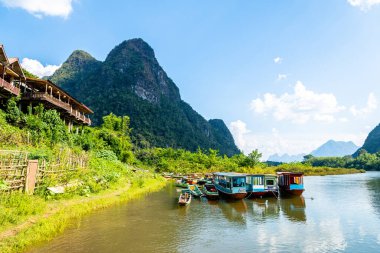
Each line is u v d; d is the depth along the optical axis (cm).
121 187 3572
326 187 5241
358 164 15062
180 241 1748
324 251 1662
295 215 2622
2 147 2575
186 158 9350
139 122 18512
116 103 19038
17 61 3944
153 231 1927
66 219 1944
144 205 2817
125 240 1703
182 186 4594
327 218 2511
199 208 2853
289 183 3788
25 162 2058
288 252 1631
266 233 1998
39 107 3994
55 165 2502
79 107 5812
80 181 2834
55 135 3569
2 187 1752
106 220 2116
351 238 1917
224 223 2248
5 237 1431
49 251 1453
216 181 4188
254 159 8369
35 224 1667
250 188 3634
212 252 1592
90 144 4644
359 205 3192
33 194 2083
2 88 3522
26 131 3266
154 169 7619
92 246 1569
